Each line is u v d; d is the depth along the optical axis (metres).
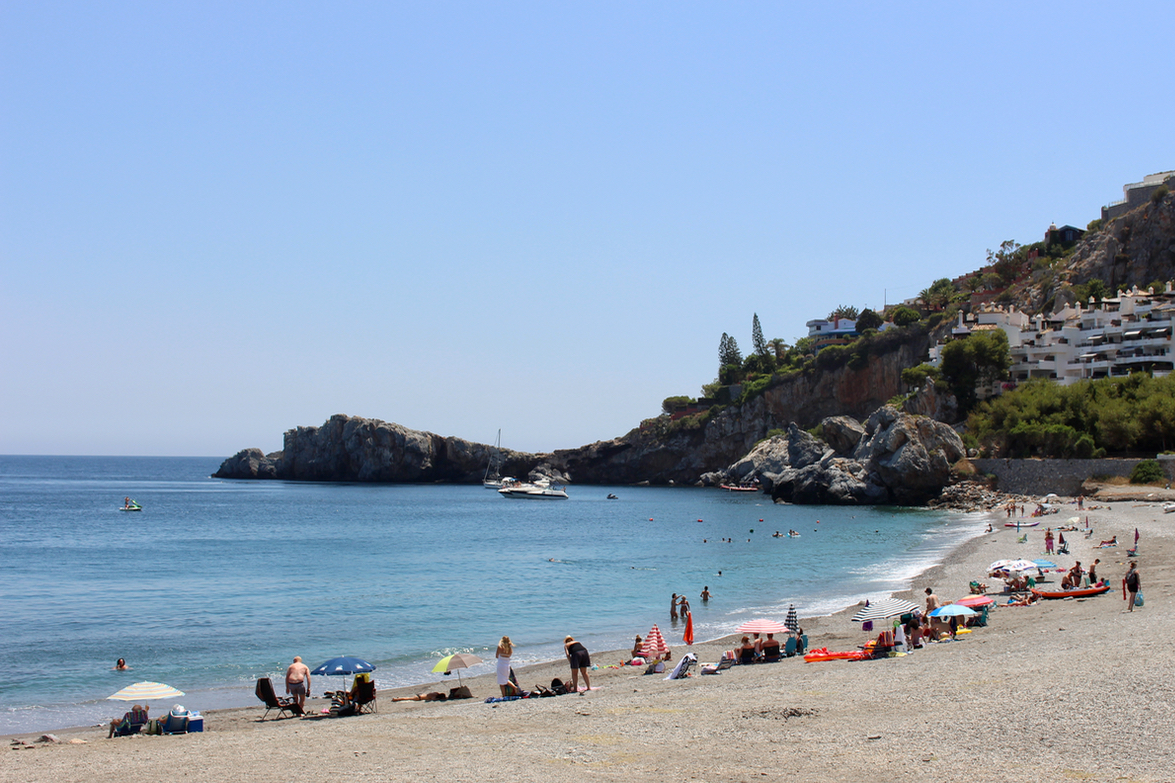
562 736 19.34
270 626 47.06
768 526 111.38
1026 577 46.03
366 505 170.50
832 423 151.62
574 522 128.75
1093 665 22.98
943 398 145.25
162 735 23.75
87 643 42.66
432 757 17.72
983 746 16.39
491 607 53.03
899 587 55.72
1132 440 109.31
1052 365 144.38
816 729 18.66
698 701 23.17
